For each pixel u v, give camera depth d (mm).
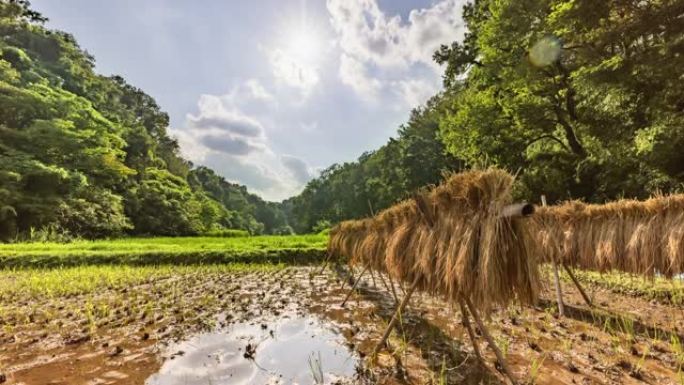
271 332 3893
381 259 4586
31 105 22078
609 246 4398
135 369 2928
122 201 31031
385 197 38406
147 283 7516
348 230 7012
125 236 27922
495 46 15141
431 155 32281
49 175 20484
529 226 2363
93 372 2873
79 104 25562
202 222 47375
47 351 3375
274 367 2936
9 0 30219
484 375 2711
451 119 19266
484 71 16391
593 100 12016
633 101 10555
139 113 58719
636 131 10438
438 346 3365
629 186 12242
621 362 2914
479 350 3180
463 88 23781
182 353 3283
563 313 4457
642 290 5504
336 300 5625
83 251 11398
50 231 20219
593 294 5625
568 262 4945
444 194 2664
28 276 8438
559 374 2717
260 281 7750
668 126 9406
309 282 7586
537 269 2312
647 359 3010
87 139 25281
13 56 24812
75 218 22734
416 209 3152
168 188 40750
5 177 18641
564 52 13000
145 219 34094
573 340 3508
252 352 3250
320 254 11633
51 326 4230
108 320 4465
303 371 2846
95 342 3627
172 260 11047
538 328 3924
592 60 11555
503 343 3379
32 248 13023
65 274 8523
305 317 4535
